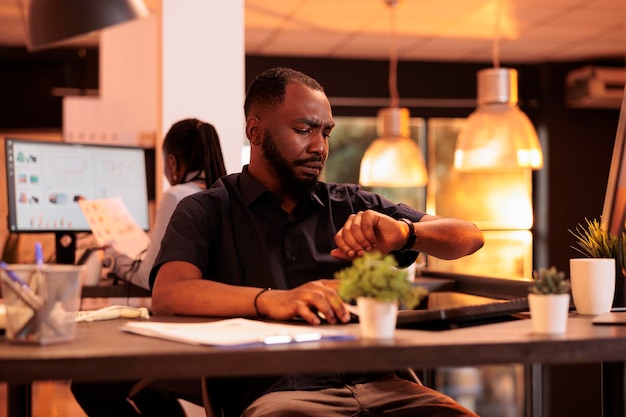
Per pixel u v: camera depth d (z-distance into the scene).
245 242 1.85
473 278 2.56
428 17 6.27
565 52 7.55
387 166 6.06
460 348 1.14
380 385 1.67
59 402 4.96
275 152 1.83
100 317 1.59
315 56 7.70
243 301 1.52
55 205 3.57
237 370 1.09
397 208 2.01
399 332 1.31
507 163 5.19
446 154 8.04
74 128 4.70
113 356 1.06
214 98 3.89
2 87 7.50
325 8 6.00
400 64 7.84
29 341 1.17
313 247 1.87
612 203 1.81
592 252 1.83
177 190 2.80
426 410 1.53
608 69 7.52
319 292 1.42
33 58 7.48
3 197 4.21
